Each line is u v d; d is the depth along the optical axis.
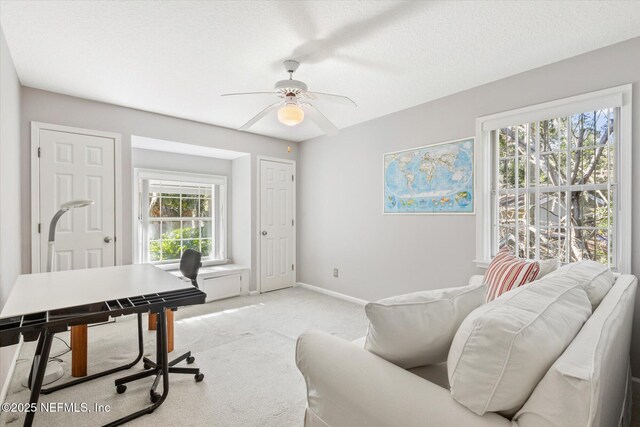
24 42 2.18
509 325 0.78
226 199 4.96
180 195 4.54
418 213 3.39
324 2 1.76
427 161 3.30
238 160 4.84
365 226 3.98
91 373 2.21
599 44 2.20
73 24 1.97
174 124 3.81
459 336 0.90
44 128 3.01
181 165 4.51
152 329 2.99
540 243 2.62
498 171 2.87
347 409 0.98
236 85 2.90
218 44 2.20
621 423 1.43
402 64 2.49
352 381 1.00
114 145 3.40
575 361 0.72
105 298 1.73
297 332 3.02
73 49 2.27
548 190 2.57
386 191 3.72
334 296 4.38
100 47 2.25
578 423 0.64
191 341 2.80
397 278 3.60
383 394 0.91
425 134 3.32
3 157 2.12
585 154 2.38
